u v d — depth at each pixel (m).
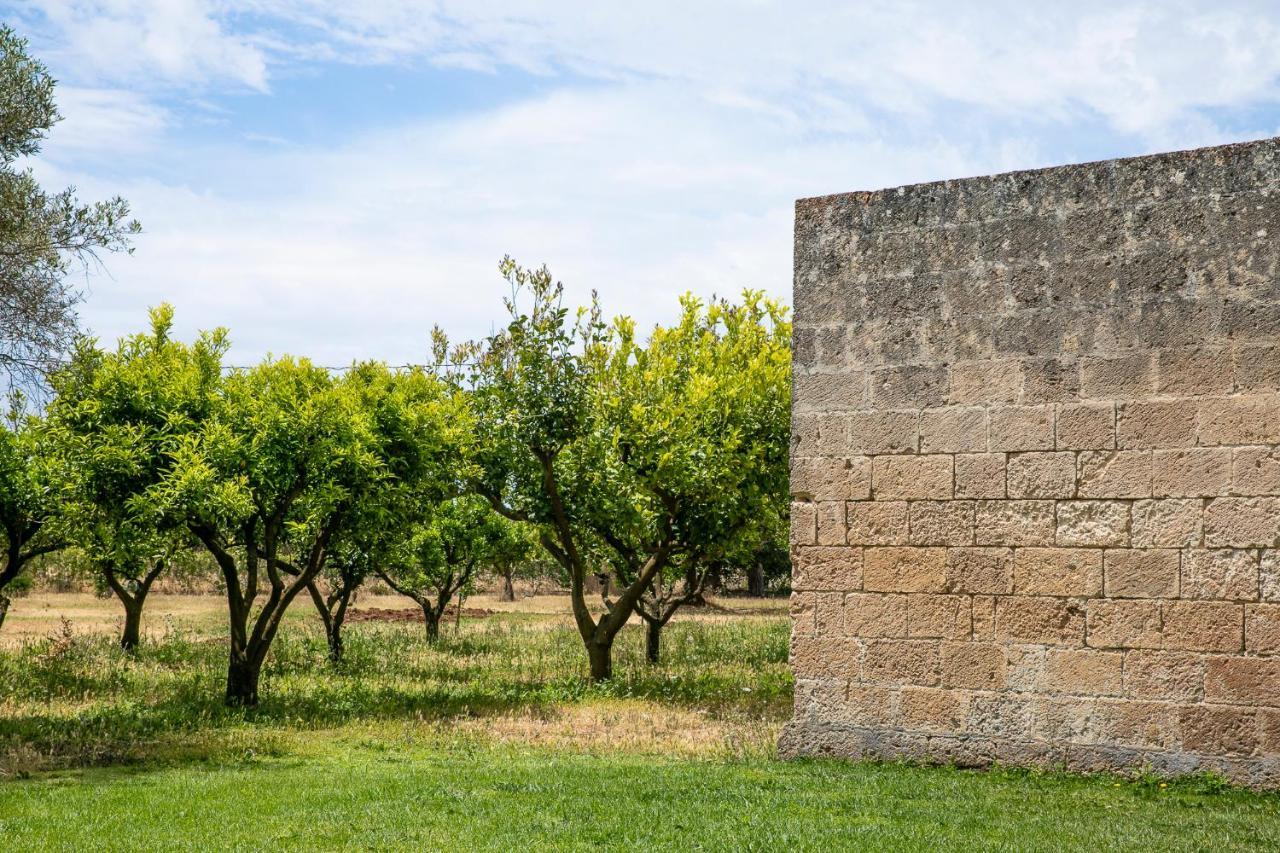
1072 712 9.35
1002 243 9.88
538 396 17.62
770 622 32.34
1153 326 9.28
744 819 7.76
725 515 18.16
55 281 14.91
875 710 10.08
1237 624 8.87
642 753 11.33
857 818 7.81
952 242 10.08
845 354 10.41
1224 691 8.88
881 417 10.21
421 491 16.41
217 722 13.40
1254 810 8.12
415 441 15.85
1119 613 9.24
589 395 17.97
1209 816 7.90
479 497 25.00
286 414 14.55
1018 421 9.69
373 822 7.74
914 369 10.12
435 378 18.41
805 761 10.19
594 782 9.19
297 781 9.50
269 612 15.21
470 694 16.19
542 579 52.78
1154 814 7.97
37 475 14.41
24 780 9.84
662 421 17.53
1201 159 9.24
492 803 8.34
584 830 7.44
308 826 7.62
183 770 10.33
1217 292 9.09
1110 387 9.39
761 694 16.09
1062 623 9.43
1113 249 9.48
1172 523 9.11
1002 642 9.62
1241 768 8.79
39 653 20.64
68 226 14.95
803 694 10.37
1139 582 9.20
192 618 32.34
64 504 14.22
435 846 7.04
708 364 18.98
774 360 19.09
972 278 9.96
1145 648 9.14
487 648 24.41
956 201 10.09
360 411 15.35
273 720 13.68
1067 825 7.61
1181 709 9.01
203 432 14.23
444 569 25.22
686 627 29.98
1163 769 9.02
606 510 18.11
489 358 18.12
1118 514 9.30
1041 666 9.48
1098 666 9.29
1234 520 8.91
